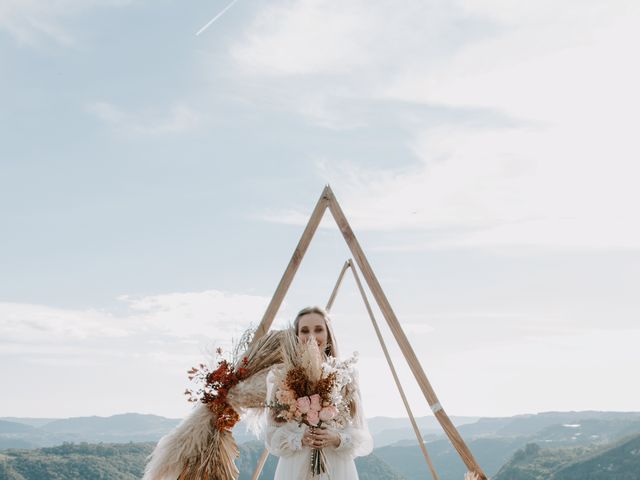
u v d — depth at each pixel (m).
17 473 108.62
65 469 107.62
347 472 4.18
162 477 4.82
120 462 115.75
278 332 4.97
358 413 4.33
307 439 4.09
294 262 6.92
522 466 149.12
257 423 4.88
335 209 7.01
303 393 4.15
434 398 6.16
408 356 6.35
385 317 6.58
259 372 4.83
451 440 5.98
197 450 4.80
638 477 119.75
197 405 4.95
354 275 7.02
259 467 4.98
